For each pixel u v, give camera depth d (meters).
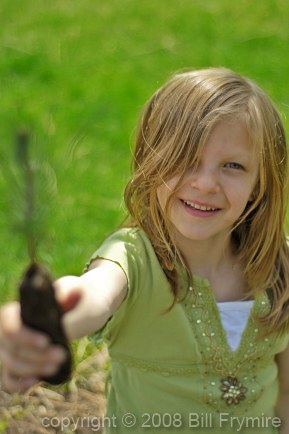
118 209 4.63
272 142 2.21
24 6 8.09
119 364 2.30
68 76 6.57
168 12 8.04
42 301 1.12
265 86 6.38
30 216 1.08
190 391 2.21
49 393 3.14
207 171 2.07
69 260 4.07
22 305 1.12
